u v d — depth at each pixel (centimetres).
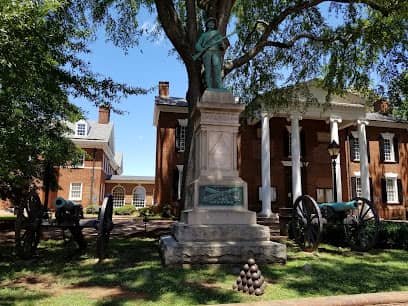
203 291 487
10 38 553
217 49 880
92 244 1066
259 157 2695
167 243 727
